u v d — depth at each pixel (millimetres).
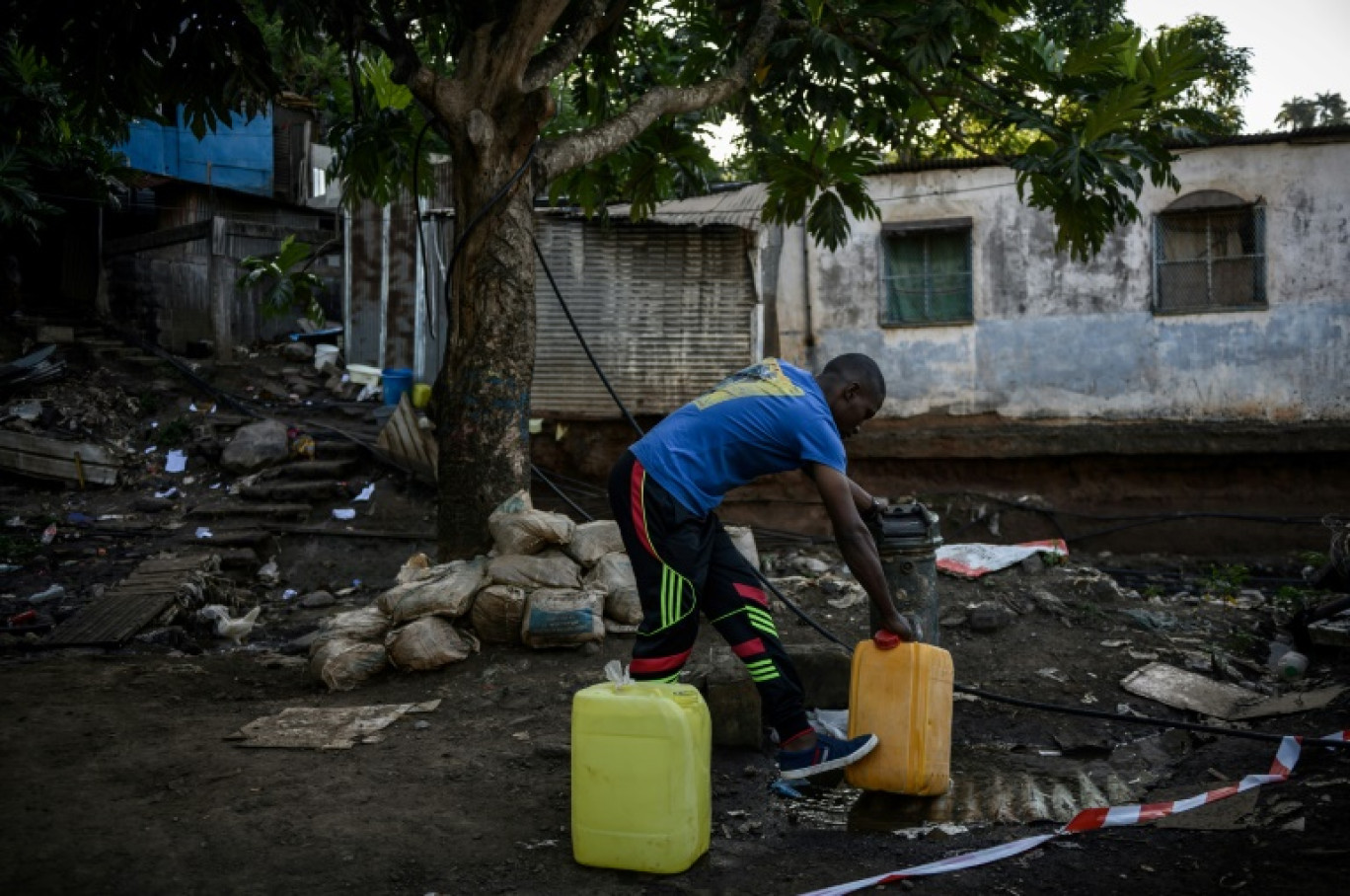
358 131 7355
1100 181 6871
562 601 5242
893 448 11633
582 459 11383
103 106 5992
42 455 10602
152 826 3059
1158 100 7137
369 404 12398
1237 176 11102
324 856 2871
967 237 11758
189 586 7602
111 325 14414
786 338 12148
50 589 7797
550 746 3848
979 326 11734
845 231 8211
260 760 3730
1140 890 2670
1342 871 2688
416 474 10594
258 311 14969
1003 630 5980
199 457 11250
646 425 11203
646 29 8156
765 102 8195
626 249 10992
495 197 5980
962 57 7504
